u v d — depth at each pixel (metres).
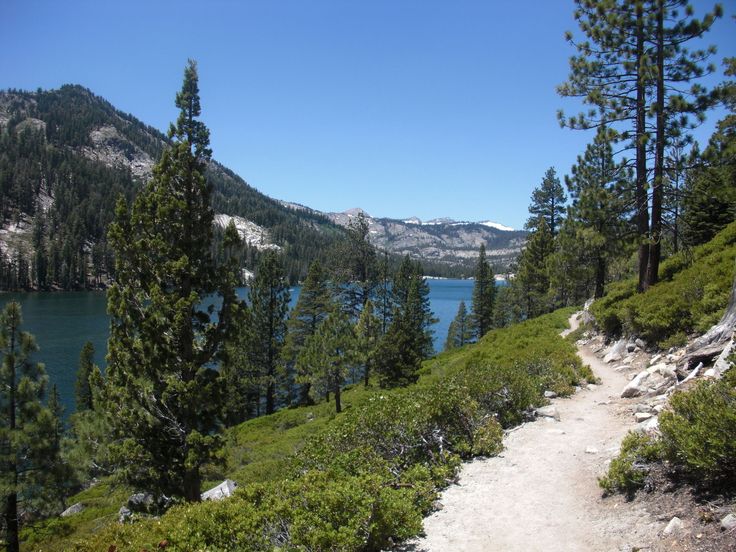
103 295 125.75
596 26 18.58
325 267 48.59
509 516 6.45
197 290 14.96
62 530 17.66
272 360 43.75
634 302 16.42
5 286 126.06
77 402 38.69
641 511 5.65
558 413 10.83
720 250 18.53
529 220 53.28
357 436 8.56
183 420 14.27
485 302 67.94
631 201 18.84
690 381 9.79
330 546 5.12
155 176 15.25
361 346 32.47
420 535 6.18
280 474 9.11
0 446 15.02
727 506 4.78
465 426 9.23
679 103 16.84
